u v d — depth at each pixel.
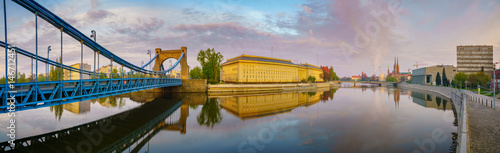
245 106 44.47
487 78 76.56
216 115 34.34
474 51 118.38
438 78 116.12
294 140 21.31
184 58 72.25
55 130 23.73
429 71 134.38
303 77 148.75
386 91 94.88
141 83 35.56
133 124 27.77
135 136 22.86
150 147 19.58
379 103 50.53
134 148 19.30
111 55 26.28
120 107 40.47
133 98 54.31
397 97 65.88
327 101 54.91
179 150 18.88
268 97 63.81
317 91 94.06
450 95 62.59
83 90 21.81
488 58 117.44
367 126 26.80
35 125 25.41
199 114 35.06
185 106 42.81
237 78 101.00
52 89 18.36
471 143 15.20
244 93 74.94
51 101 17.67
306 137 22.25
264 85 85.75
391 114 35.34
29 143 19.53
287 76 126.81
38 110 34.38
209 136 22.94
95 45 22.81
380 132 24.03
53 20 17.55
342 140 21.30
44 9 16.61
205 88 69.69
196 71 103.94
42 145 19.14
